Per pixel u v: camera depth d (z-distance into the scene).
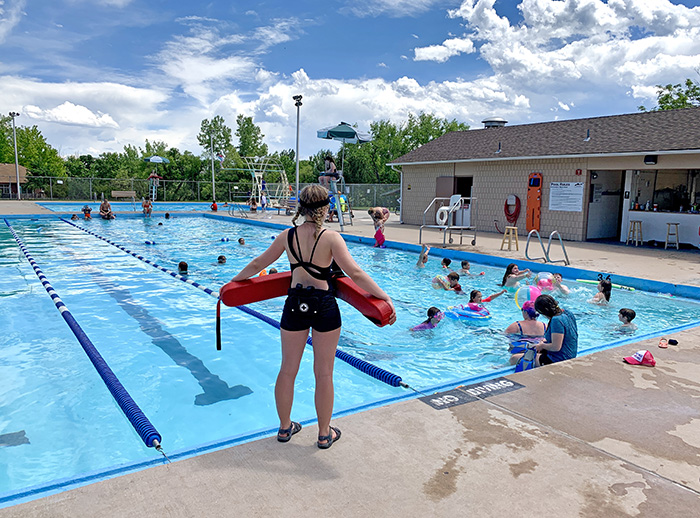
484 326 7.34
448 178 21.20
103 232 20.75
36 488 2.71
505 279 10.09
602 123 18.61
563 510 2.41
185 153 60.66
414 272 11.74
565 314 5.07
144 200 28.53
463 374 5.49
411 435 3.18
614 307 8.45
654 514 2.39
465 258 13.54
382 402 3.93
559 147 17.42
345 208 23.06
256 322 7.51
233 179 59.06
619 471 2.78
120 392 4.49
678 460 2.91
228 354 6.07
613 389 4.00
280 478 2.66
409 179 23.08
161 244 17.19
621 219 17.02
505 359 5.98
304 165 71.69
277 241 3.00
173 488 2.55
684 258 12.57
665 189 16.72
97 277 11.00
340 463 2.82
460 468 2.78
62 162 64.62
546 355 5.00
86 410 4.51
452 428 3.28
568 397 3.83
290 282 3.19
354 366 5.37
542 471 2.77
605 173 17.03
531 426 3.33
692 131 14.88
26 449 3.83
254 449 2.98
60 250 15.12
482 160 19.36
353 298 2.96
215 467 2.76
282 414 3.03
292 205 27.73
